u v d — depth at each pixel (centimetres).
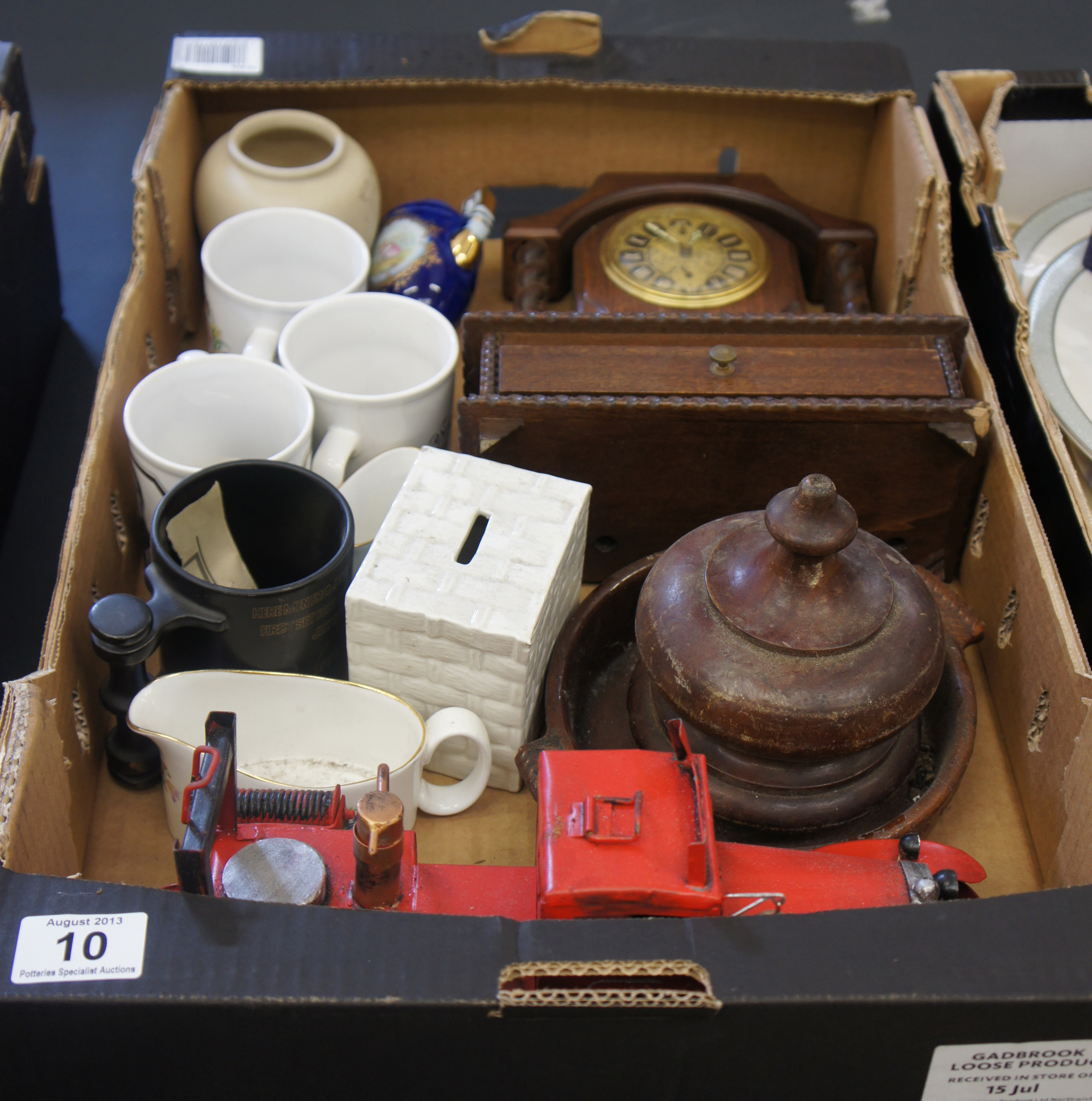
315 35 105
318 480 76
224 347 95
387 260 103
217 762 52
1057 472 80
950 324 84
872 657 61
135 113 142
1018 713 77
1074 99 104
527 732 75
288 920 50
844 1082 54
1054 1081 53
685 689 63
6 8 151
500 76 103
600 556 88
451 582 70
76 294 125
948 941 50
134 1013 48
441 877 59
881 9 144
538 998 47
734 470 83
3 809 55
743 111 109
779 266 105
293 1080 53
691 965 49
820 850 62
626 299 101
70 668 69
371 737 72
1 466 101
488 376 81
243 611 69
